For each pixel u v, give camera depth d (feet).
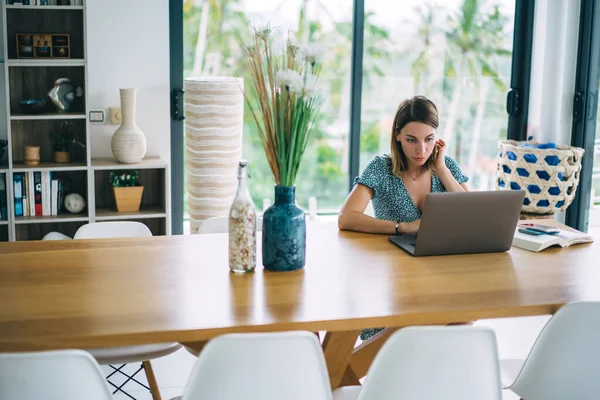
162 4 16.71
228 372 6.73
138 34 16.69
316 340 6.81
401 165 11.41
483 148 19.71
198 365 6.70
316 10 17.94
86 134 15.65
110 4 16.40
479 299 8.22
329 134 18.61
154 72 16.93
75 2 15.44
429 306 7.97
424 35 18.72
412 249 9.94
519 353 13.76
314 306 7.91
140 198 16.43
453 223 9.67
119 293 8.21
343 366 8.45
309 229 11.09
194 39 17.43
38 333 7.09
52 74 16.22
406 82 18.83
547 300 8.25
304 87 8.49
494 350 7.13
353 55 18.31
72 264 9.23
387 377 7.11
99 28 16.42
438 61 18.95
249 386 6.80
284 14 17.78
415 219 11.50
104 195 16.98
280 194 8.97
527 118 19.33
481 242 9.94
